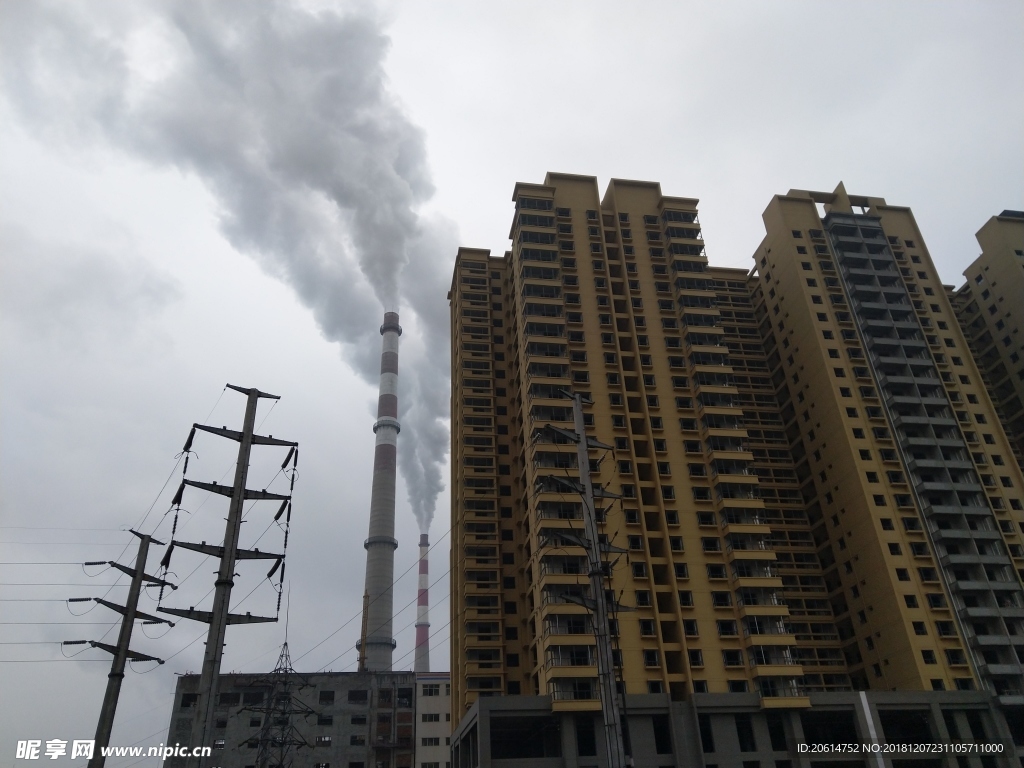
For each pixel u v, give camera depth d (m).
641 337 94.25
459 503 95.88
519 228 97.56
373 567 165.50
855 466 89.81
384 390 191.00
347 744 110.25
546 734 72.94
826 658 87.25
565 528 77.25
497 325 108.69
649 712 68.62
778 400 107.50
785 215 109.56
